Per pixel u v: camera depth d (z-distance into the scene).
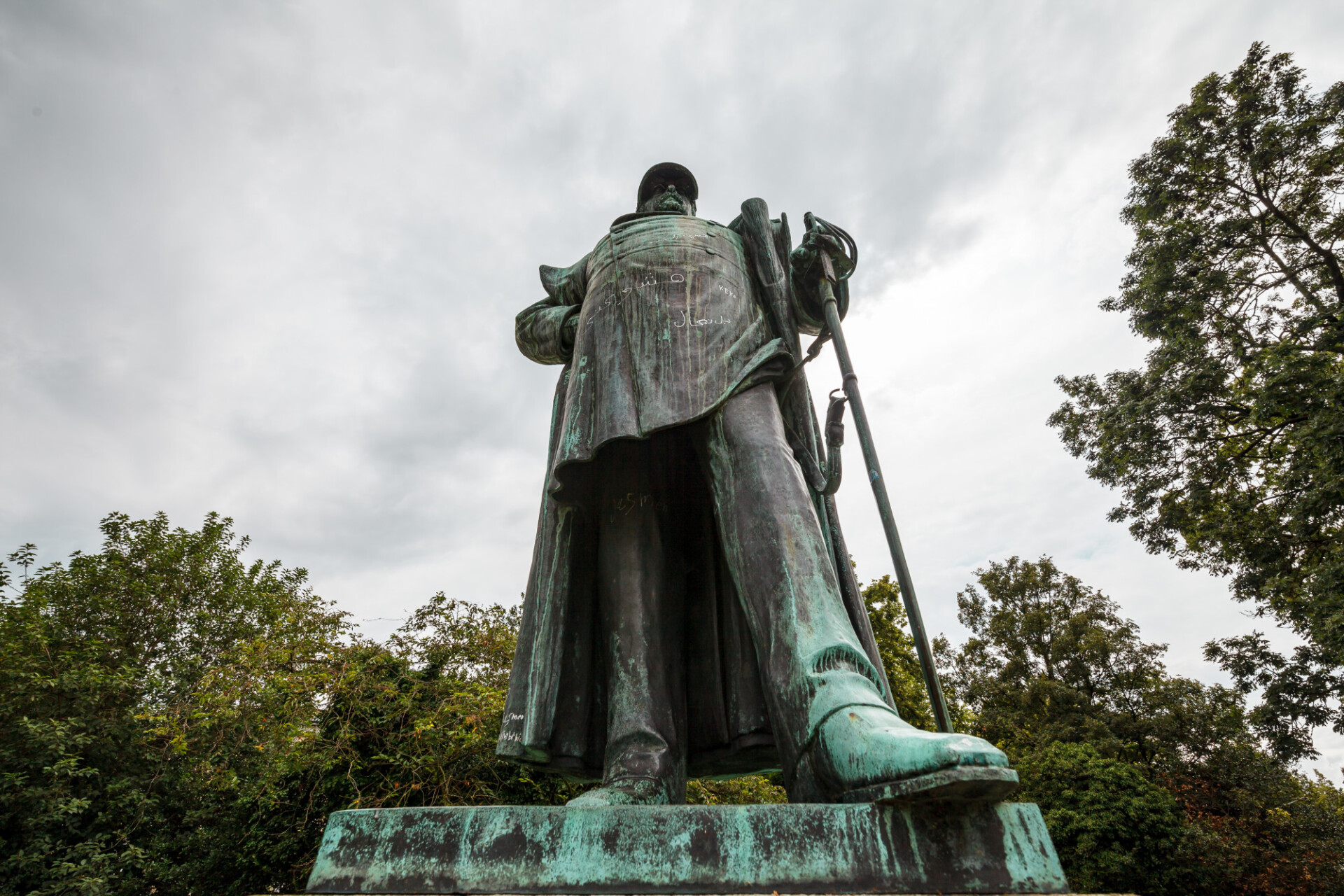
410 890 1.33
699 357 2.32
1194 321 16.28
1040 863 1.32
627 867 1.32
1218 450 15.31
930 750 1.33
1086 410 17.64
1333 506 12.51
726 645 2.43
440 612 10.62
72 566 17.84
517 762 2.19
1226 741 21.12
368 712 9.34
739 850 1.32
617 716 2.14
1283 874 15.61
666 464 2.52
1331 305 14.66
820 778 1.62
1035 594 28.56
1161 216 17.11
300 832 8.93
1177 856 15.36
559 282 3.03
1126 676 24.67
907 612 1.92
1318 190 15.46
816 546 2.00
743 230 2.81
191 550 19.94
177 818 10.33
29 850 8.82
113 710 11.01
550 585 2.32
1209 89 15.95
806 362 2.60
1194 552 16.03
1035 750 22.80
